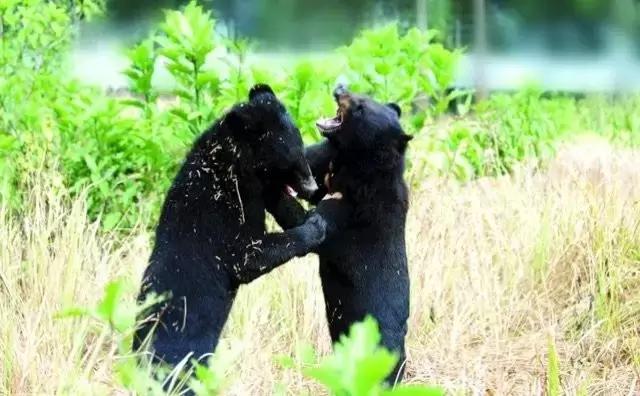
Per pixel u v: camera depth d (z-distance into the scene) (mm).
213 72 11742
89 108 11992
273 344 9633
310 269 10789
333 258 8719
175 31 11719
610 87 23828
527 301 11492
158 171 11914
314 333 10352
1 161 10992
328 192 8812
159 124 11992
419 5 27906
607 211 12562
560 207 12906
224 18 29672
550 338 8078
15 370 7703
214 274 7621
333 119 8703
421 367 10117
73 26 15883
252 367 8562
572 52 29781
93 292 9602
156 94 12438
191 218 7648
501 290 11484
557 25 30484
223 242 7668
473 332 10914
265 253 7797
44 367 7684
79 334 7547
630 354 10477
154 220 11789
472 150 14414
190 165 7840
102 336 6316
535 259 12086
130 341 7457
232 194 7738
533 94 16906
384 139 8547
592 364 10281
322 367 3088
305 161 8141
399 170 8766
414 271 11219
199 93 11859
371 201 8578
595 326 10602
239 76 11883
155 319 7215
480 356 9930
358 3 30375
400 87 13023
